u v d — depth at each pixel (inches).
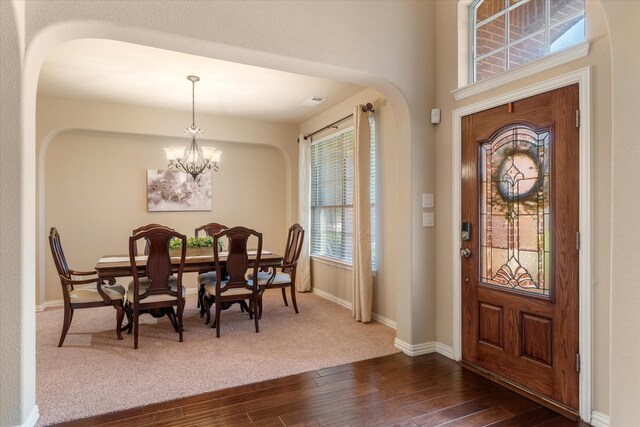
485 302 111.9
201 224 228.2
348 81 121.3
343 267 193.6
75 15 81.1
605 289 82.4
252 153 243.0
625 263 74.9
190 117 214.2
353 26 112.6
